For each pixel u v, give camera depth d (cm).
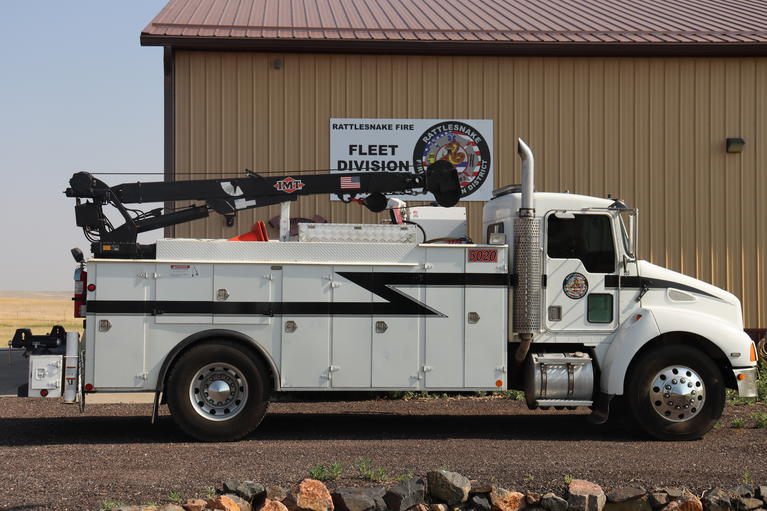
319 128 1396
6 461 755
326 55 1399
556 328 926
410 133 1413
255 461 745
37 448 833
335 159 1400
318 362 895
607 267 935
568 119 1441
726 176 1462
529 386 916
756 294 1457
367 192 1007
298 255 898
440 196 1012
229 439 872
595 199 938
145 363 877
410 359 904
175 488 638
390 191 1010
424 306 906
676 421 893
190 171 1368
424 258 910
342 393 1243
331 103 1399
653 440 900
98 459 763
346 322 899
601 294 932
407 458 756
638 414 895
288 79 1392
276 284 894
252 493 609
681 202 1455
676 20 1603
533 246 912
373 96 1407
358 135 1404
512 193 956
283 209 996
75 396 865
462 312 910
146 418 1060
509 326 923
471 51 1407
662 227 1450
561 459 759
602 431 970
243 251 893
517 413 1126
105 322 875
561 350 941
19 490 640
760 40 1453
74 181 943
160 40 1336
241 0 1664
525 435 935
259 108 1385
